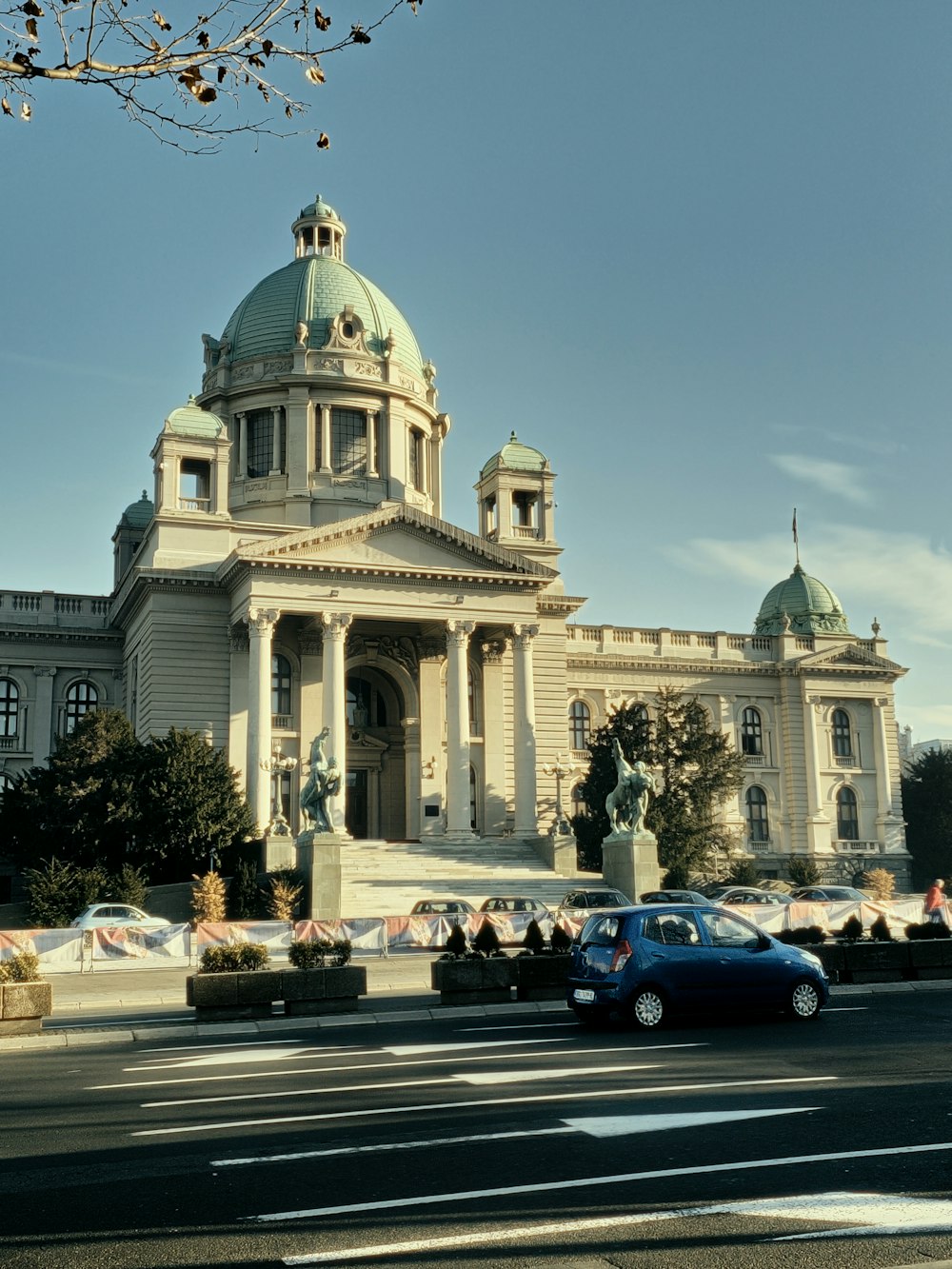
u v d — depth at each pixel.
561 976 27.39
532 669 72.06
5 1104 15.85
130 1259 8.99
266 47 11.84
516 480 76.62
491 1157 11.88
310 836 51.75
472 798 70.25
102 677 74.56
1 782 71.38
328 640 63.72
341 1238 9.37
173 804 54.66
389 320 84.38
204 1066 18.73
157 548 66.75
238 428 79.38
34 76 11.42
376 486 78.44
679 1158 11.70
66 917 49.16
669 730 71.88
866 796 88.00
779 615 91.38
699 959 22.39
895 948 30.69
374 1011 25.95
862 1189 10.47
